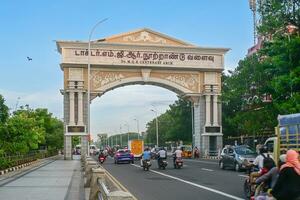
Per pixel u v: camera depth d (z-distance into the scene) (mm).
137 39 59438
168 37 59969
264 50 32312
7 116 37094
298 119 18062
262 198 11211
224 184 22203
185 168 37500
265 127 42406
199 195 17672
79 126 57500
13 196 16828
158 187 21266
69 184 22156
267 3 32188
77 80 57719
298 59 28609
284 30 31906
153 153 58625
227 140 69812
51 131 70125
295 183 8531
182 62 60531
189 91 61250
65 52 57531
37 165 43344
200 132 61438
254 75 41062
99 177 12242
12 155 36844
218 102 61594
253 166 17156
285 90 28906
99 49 58500
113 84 59062
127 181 25016
